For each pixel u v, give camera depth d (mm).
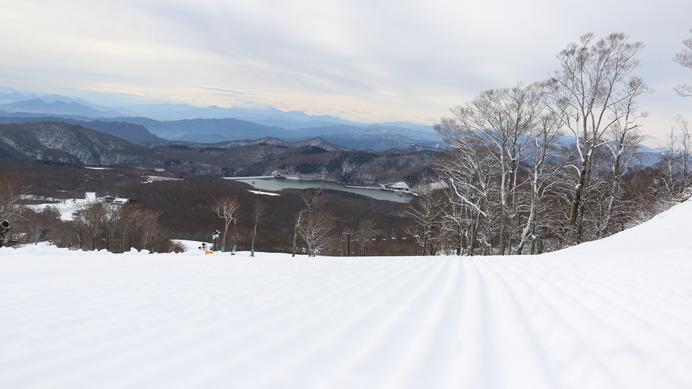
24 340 2596
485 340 2688
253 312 3502
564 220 27281
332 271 6680
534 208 22328
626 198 30172
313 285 5066
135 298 4047
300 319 3270
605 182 25312
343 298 4188
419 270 6852
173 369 2129
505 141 22797
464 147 24422
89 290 4484
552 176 22984
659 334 2561
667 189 28547
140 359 2281
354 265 7898
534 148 22594
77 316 3238
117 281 5219
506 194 23344
